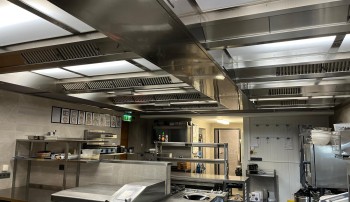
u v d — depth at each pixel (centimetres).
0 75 300
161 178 319
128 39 146
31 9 152
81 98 425
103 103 470
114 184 330
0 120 387
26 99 424
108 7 110
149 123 759
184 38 147
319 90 355
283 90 363
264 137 661
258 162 657
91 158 364
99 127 577
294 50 222
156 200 281
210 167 933
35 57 232
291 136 639
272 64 252
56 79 355
